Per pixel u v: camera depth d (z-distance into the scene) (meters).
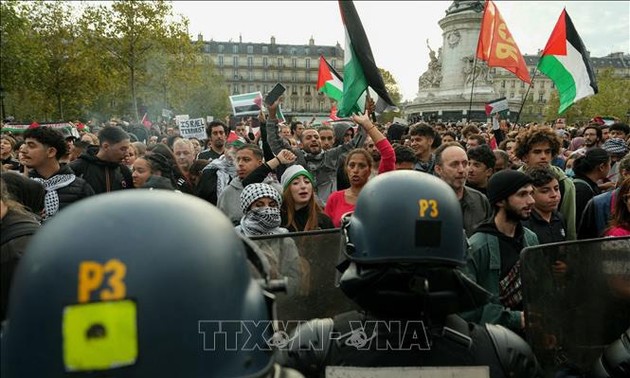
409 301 1.49
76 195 3.94
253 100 10.52
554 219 3.63
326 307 2.20
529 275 2.15
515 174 2.61
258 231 3.25
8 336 0.92
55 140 3.92
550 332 2.15
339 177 5.63
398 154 4.56
